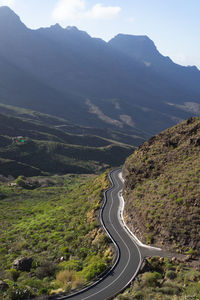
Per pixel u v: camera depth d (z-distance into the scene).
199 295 15.89
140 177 43.25
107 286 21.22
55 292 21.17
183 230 25.70
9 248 36.97
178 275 20.33
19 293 20.00
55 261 30.47
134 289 19.48
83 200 56.94
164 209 29.62
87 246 31.95
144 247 27.73
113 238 31.11
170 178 35.66
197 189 29.06
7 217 56.75
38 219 50.75
